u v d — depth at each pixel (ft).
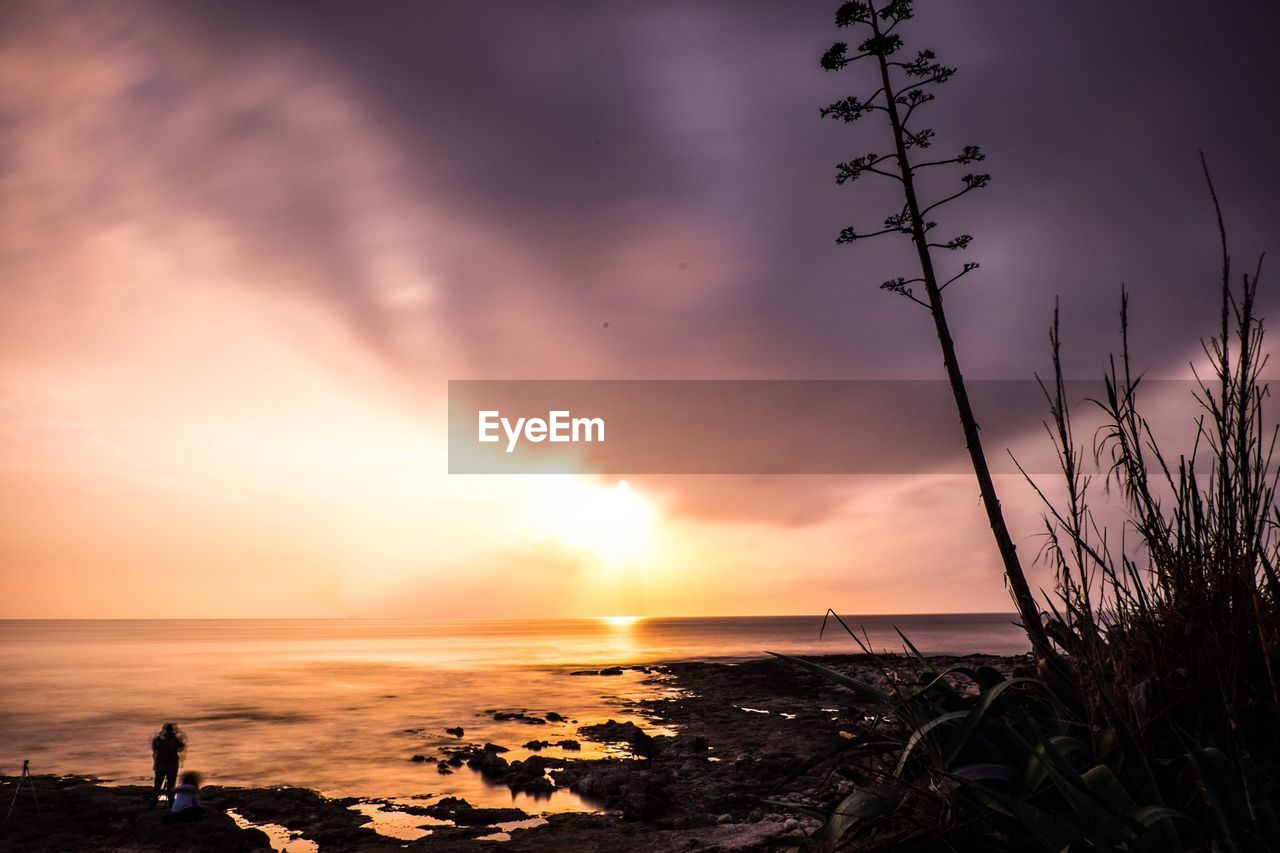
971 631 487.20
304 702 112.78
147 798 46.19
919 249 27.58
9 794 47.11
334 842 37.63
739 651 304.30
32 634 600.39
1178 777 7.68
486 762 58.95
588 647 345.51
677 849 27.30
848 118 29.71
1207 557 8.16
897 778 9.11
